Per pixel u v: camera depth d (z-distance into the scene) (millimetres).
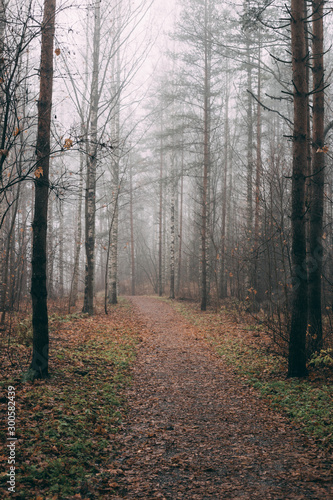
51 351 9211
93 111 15984
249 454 5141
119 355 10461
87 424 5660
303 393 7078
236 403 7289
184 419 6500
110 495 4074
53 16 6441
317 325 8984
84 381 7621
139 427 6109
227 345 12172
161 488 4293
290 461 4863
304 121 8031
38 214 7383
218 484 4391
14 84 5637
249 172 18938
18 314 13250
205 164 21672
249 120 21922
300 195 8086
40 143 7262
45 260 7418
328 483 4238
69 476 4281
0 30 7129
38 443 4734
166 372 9523
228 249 22922
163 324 17188
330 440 5180
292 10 8039
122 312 19984
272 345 11219
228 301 22859
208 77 22359
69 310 16656
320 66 9383
